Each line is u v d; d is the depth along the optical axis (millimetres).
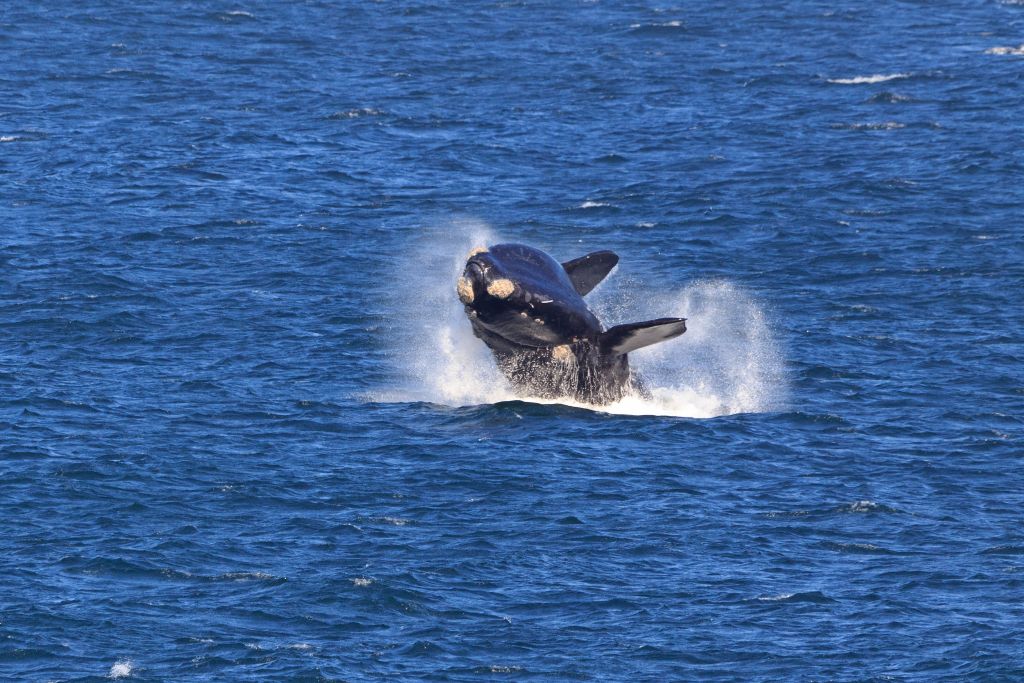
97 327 178500
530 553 117625
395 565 114938
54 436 140375
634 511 125312
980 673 100000
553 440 139500
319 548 117688
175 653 102500
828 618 108312
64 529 119875
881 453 140750
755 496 129375
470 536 120250
